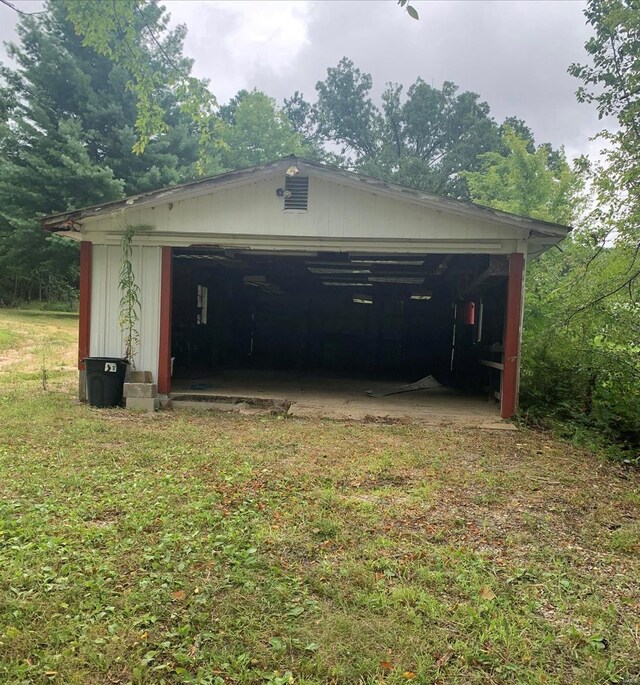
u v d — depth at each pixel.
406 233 7.73
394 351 15.22
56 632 2.49
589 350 8.01
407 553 3.42
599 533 3.92
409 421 7.77
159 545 3.35
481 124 35.25
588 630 2.68
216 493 4.34
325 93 40.22
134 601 2.74
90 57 21.66
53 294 30.42
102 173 20.17
